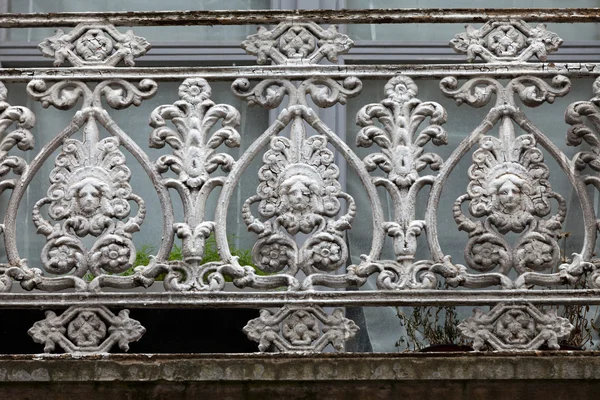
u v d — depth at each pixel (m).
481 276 10.29
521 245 10.34
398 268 10.29
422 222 10.38
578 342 11.93
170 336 12.20
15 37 13.67
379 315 12.83
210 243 12.95
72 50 10.84
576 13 10.88
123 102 10.69
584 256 10.34
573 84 13.48
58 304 10.24
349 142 13.27
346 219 10.35
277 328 10.20
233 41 13.57
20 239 13.13
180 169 10.51
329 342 10.20
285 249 10.32
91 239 13.23
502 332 10.18
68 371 10.02
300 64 10.75
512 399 10.07
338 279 10.30
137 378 10.01
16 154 13.34
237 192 13.22
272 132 10.62
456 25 13.65
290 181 10.41
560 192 13.20
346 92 10.69
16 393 10.06
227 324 12.21
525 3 13.94
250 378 10.00
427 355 10.04
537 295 10.23
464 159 13.33
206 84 10.70
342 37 10.82
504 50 10.80
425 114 10.61
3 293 10.27
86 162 10.53
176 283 10.27
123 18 10.91
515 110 10.65
